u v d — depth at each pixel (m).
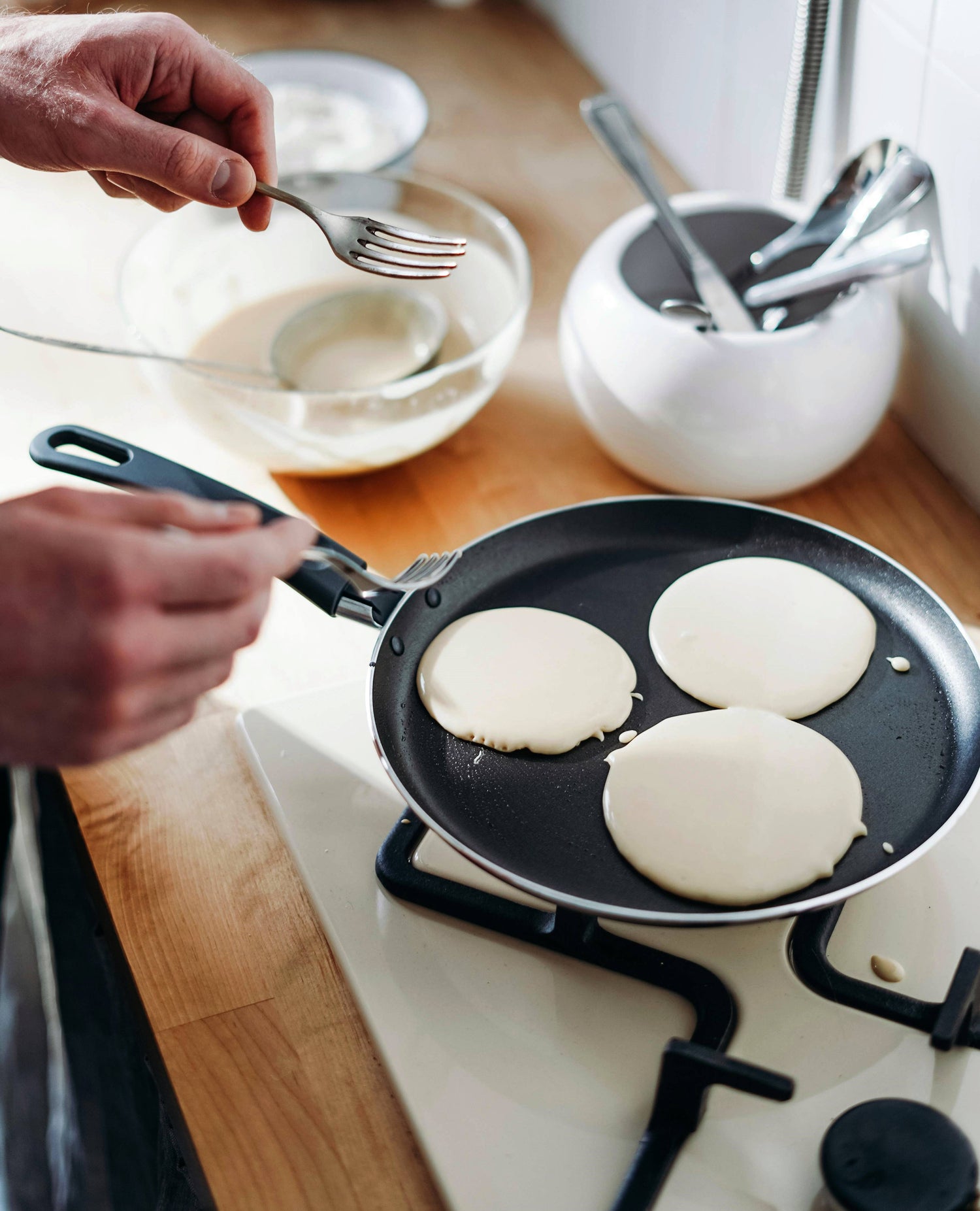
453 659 0.71
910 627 0.70
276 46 1.51
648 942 0.58
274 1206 0.50
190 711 0.48
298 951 0.60
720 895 0.56
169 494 0.50
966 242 0.76
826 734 0.65
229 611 0.45
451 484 0.92
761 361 0.76
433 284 1.03
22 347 1.10
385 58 1.49
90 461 0.63
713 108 1.13
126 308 0.95
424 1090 0.53
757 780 0.61
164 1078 0.66
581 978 0.58
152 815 0.68
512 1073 0.53
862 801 0.61
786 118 0.91
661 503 0.79
